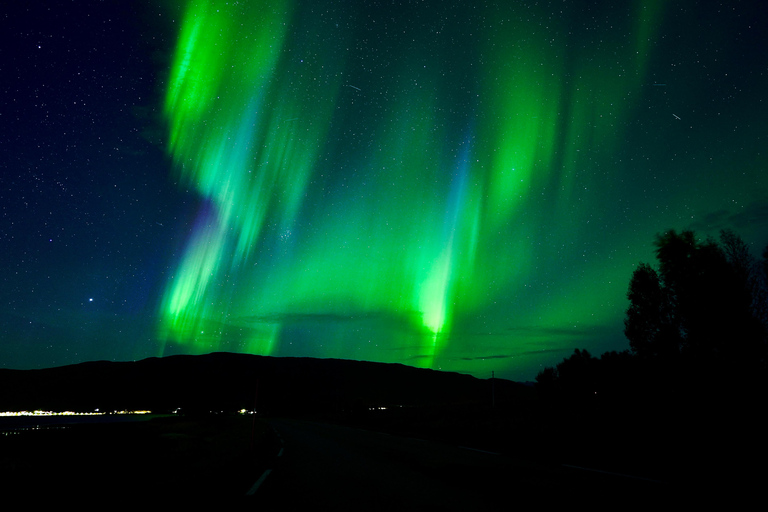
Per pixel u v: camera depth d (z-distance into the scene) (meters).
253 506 5.89
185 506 5.79
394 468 10.19
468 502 6.20
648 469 9.16
